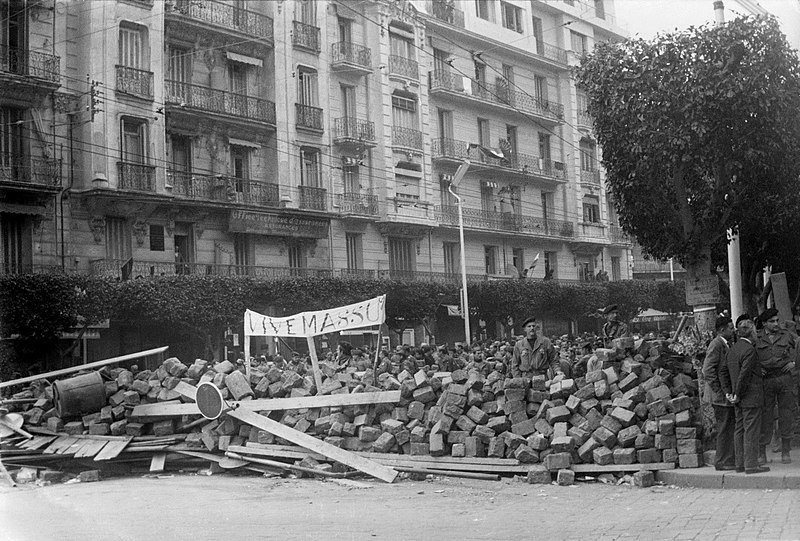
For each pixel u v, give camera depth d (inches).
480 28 1945.1
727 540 284.5
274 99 1537.9
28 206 1172.5
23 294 1063.0
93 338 1214.3
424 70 1831.9
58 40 1234.0
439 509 377.1
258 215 1457.9
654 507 363.3
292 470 498.3
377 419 520.1
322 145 1608.0
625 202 581.6
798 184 587.8
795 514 324.8
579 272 2150.6
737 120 519.8
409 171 1758.1
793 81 524.7
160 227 1353.3
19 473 521.3
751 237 793.6
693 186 587.2
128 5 1298.0
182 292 1190.9
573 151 2132.1
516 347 518.3
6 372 1097.4
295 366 722.2
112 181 1254.9
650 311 1998.0
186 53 1432.1
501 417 477.4
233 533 331.0
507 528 325.7
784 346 445.1
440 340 1788.9
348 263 1654.8
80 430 573.3
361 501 406.3
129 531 344.8
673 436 443.2
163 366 582.6
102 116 1246.3
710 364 421.7
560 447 453.7
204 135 1432.1
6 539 339.3
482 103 1918.1
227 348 1358.3
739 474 407.8
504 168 1930.4
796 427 505.0
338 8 1683.1
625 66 554.3
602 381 462.6
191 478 510.9
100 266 1231.5
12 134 1184.2
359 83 1707.7
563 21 2119.8
